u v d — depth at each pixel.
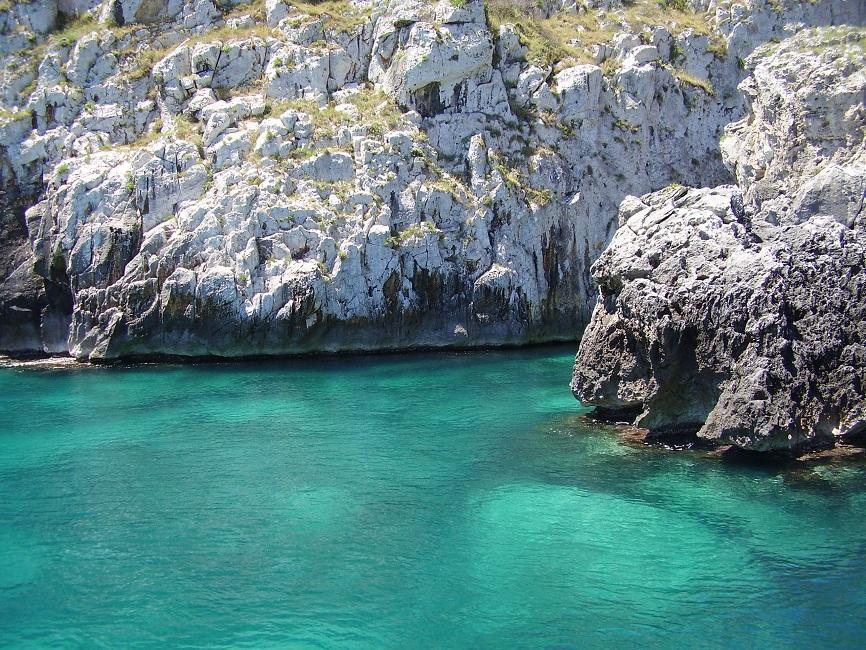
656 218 21.28
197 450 19.70
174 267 31.09
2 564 13.70
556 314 35.88
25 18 37.81
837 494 16.44
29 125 35.50
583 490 16.91
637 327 20.23
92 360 31.28
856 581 12.98
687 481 17.36
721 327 18.88
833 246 19.81
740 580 13.05
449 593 12.71
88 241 31.72
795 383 18.31
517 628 11.70
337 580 13.12
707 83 39.19
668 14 41.66
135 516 15.66
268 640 11.41
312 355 32.03
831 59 33.00
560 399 24.75
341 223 32.28
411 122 34.88
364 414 23.00
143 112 35.84
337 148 33.78
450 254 33.72
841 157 31.38
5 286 33.38
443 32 35.12
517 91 36.47
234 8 39.31
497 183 34.50
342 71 36.88
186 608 12.29
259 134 33.59
